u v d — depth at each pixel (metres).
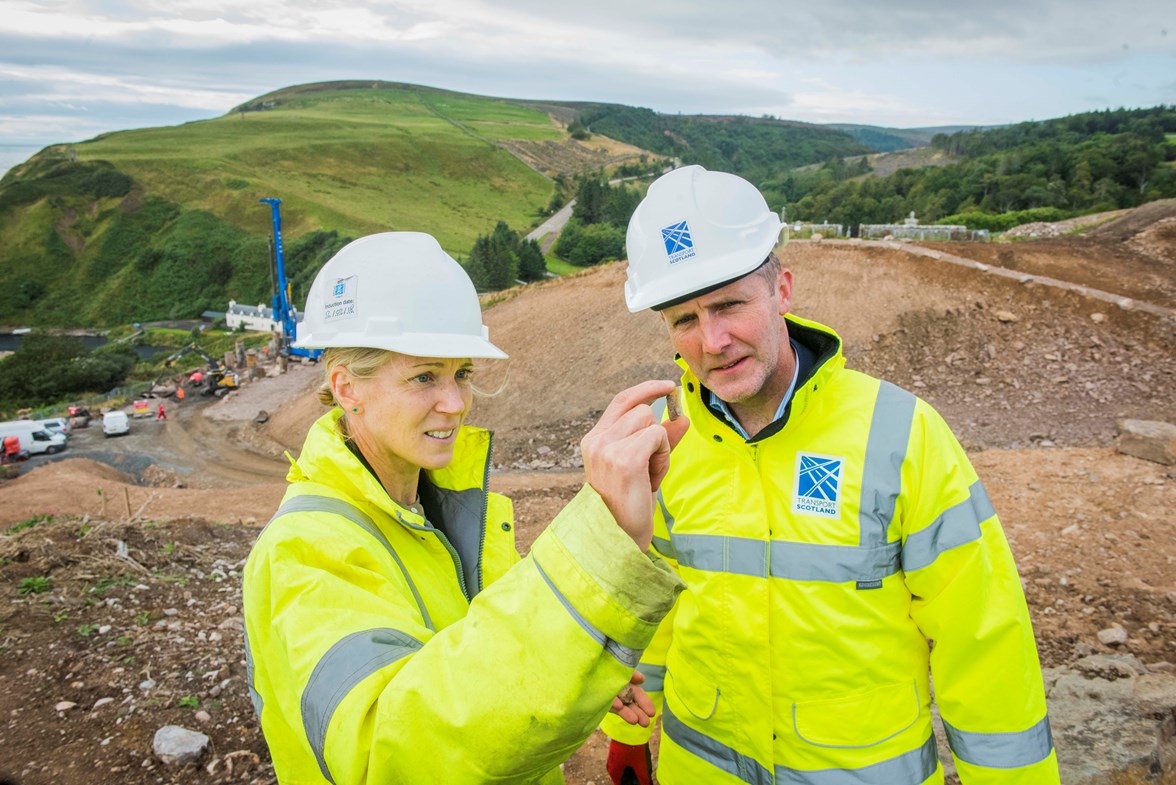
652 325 20.95
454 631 0.80
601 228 108.69
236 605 5.20
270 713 1.06
